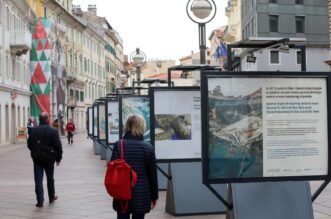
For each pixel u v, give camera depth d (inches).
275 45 311.3
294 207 309.6
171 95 413.7
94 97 3703.3
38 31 2135.8
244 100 295.3
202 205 413.7
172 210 414.9
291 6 2389.3
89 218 414.6
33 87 2142.0
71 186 609.0
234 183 303.1
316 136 303.6
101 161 992.2
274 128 299.1
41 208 462.9
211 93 291.6
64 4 2896.2
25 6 2009.1
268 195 308.8
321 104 303.6
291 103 300.4
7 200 510.3
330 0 1433.3
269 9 2378.2
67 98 2817.4
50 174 485.1
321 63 2228.1
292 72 299.6
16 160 1064.2
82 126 3277.6
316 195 312.8
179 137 413.7
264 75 296.7
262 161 298.4
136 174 268.7
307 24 2404.0
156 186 274.5
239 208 304.3
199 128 416.2
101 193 549.6
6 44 1749.5
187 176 416.5
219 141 293.3
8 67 1782.7
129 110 617.9
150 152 273.4
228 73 292.4
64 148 1485.0
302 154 302.4
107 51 4325.8
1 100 1681.8
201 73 289.6
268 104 298.2
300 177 302.2
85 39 3398.1
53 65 2397.9
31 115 2140.7
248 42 307.4
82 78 3275.1
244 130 295.9
